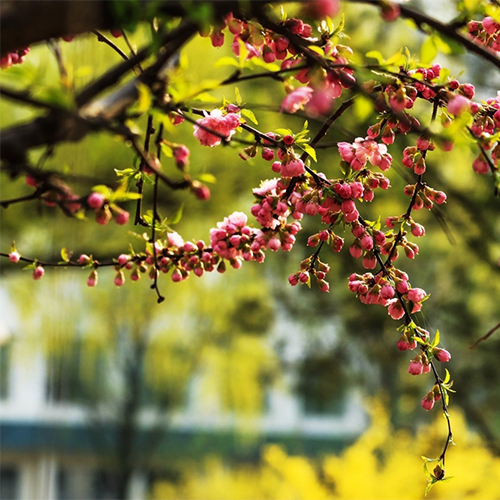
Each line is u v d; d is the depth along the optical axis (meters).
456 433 6.43
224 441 12.30
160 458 12.09
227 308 10.15
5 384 10.73
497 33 1.49
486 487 5.98
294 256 8.91
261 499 9.85
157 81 1.00
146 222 1.52
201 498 10.63
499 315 8.53
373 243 1.51
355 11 7.25
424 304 8.52
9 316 8.00
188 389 12.20
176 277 1.57
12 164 0.92
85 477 10.62
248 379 11.05
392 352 8.81
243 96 7.76
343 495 6.59
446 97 1.28
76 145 1.09
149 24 0.99
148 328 10.37
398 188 7.30
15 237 6.59
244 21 1.23
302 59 1.36
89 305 9.68
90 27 0.88
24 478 10.62
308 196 1.41
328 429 13.89
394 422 9.27
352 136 1.31
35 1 0.84
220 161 7.78
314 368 9.42
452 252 8.39
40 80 0.88
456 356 9.12
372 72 1.25
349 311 8.76
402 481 6.28
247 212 8.45
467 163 7.43
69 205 1.02
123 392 10.68
